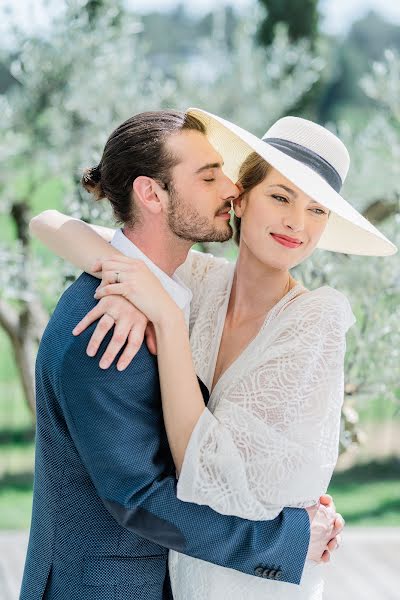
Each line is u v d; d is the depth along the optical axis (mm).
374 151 5910
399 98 6055
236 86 7602
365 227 2061
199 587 1941
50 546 1941
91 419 1793
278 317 2014
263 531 1832
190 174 1902
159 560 1965
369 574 4504
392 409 7586
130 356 1783
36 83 6629
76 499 1899
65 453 1895
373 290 3793
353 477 7504
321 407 1925
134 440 1802
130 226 1983
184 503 1800
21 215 5926
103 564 1889
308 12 10500
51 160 6477
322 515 1949
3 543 4816
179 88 7477
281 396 1906
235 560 1827
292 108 10219
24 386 5508
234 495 1791
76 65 6508
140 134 1920
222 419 1867
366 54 23156
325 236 2375
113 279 1853
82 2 6504
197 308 2217
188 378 1830
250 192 2039
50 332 1890
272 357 1936
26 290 5156
